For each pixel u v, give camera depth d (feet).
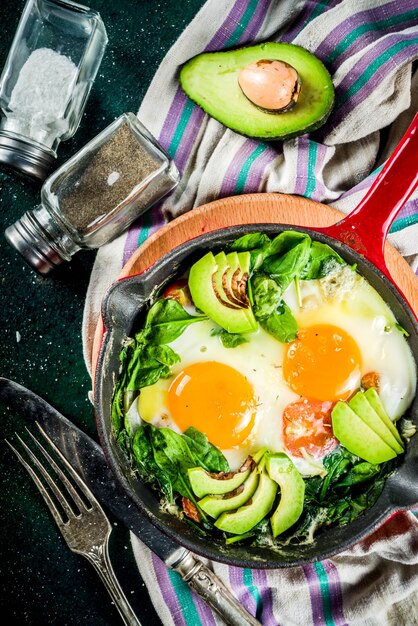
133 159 1.94
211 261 1.69
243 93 1.91
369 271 1.69
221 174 1.95
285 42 1.98
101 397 1.65
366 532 1.68
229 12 1.94
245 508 1.70
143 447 1.73
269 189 1.94
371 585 1.98
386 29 1.95
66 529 1.96
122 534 2.03
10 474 2.06
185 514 1.75
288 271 1.68
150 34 2.05
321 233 1.67
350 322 1.72
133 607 2.03
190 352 1.73
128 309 1.68
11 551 2.06
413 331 1.68
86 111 2.06
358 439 1.70
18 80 2.02
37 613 2.05
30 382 2.05
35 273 2.06
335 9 1.94
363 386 1.73
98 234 1.99
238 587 1.97
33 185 2.07
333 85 1.91
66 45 2.03
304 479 1.73
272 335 1.72
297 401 1.73
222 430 1.73
